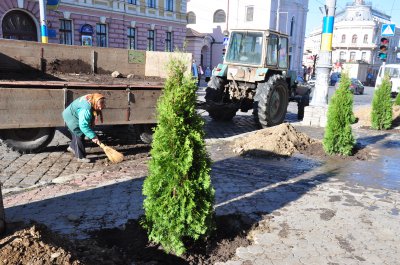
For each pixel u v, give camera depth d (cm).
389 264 316
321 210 424
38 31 1898
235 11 3875
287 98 1014
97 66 951
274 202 444
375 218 409
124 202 426
